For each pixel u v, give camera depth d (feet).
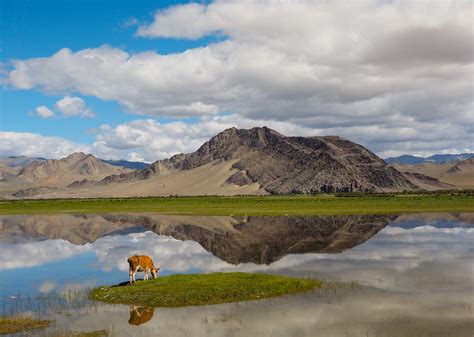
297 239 223.30
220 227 293.43
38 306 104.37
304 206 481.05
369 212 386.52
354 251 180.34
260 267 150.41
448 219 319.27
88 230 296.92
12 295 116.16
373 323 86.99
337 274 133.69
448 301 101.71
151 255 183.93
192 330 85.61
